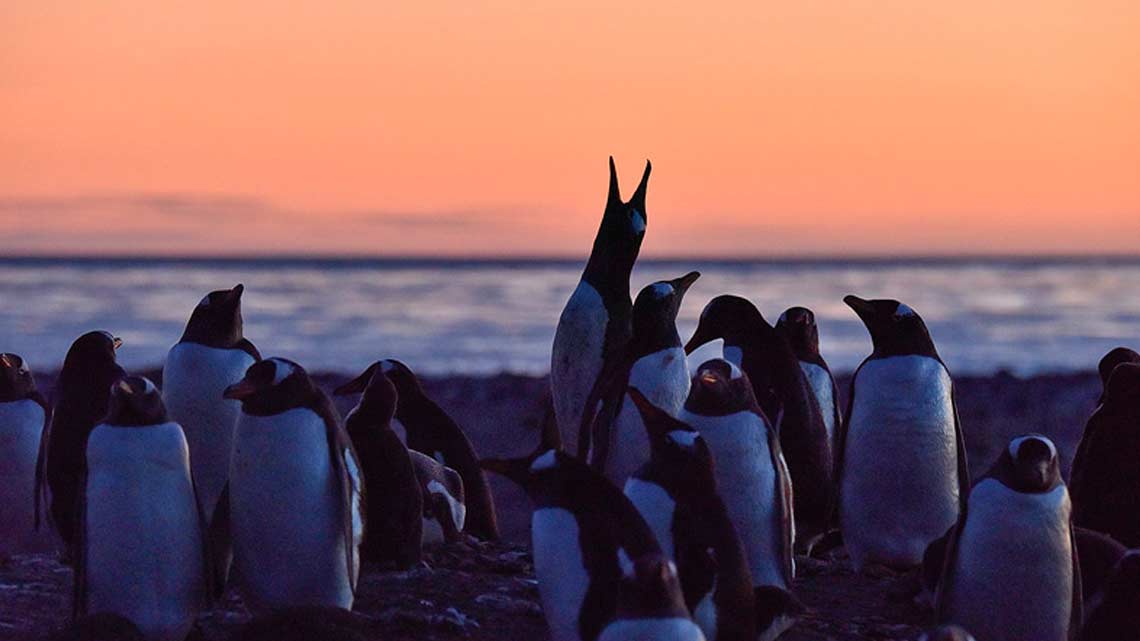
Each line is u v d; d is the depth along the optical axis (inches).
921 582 885.8
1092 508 962.1
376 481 875.4
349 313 6348.4
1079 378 2760.8
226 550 772.6
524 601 844.6
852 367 3577.8
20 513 973.8
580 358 1080.8
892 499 946.1
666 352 960.3
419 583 869.8
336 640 657.6
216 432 903.1
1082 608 824.3
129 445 706.8
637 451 946.7
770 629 766.5
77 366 935.7
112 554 706.8
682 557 714.8
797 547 1031.0
